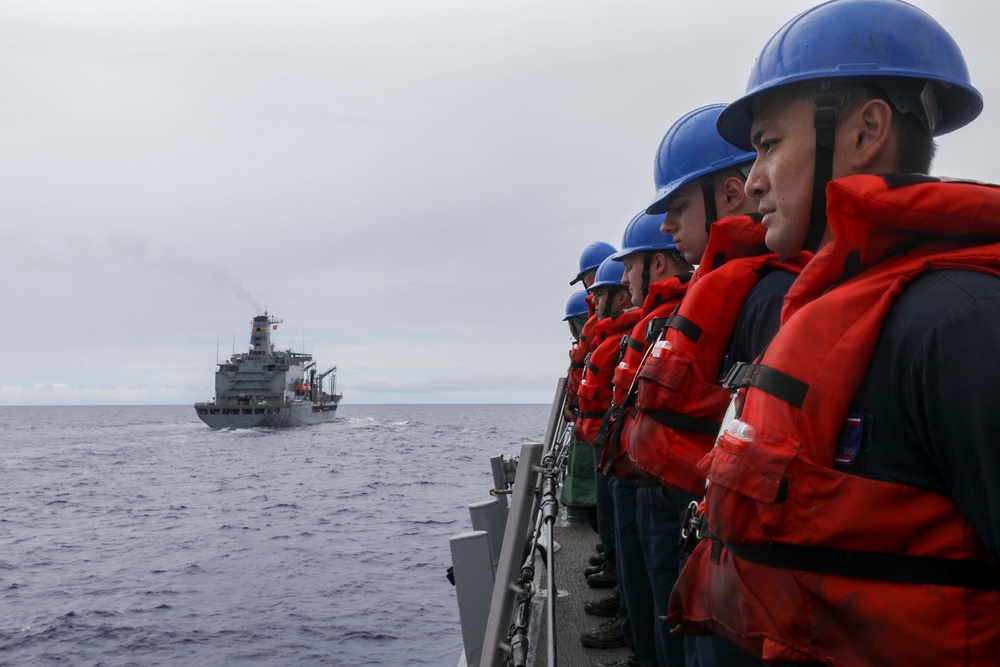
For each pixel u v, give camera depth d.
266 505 48.06
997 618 1.10
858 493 1.17
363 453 88.81
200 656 19.59
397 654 19.48
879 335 1.21
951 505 1.13
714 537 1.46
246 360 104.88
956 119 1.65
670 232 3.17
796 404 1.24
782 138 1.56
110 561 31.70
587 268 8.27
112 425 183.50
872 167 1.49
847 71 1.46
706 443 2.33
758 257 2.36
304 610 23.81
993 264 1.14
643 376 2.47
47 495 53.38
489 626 3.07
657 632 3.02
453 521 41.53
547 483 3.91
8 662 19.31
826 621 1.20
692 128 3.07
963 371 1.06
